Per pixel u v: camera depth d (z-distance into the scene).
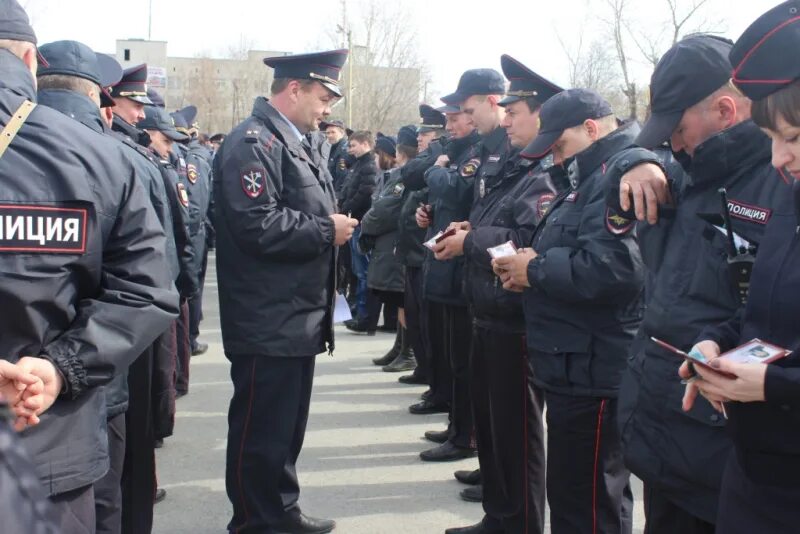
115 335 1.92
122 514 3.08
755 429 1.64
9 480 0.91
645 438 2.13
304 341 3.27
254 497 3.29
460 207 4.53
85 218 1.88
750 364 1.58
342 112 32.03
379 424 5.09
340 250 8.43
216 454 4.54
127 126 4.14
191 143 7.35
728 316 1.95
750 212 1.91
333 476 4.23
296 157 3.28
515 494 3.16
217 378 6.16
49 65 2.66
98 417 2.00
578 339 2.66
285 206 3.26
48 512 0.94
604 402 2.66
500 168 3.62
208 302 9.73
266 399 3.26
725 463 1.94
